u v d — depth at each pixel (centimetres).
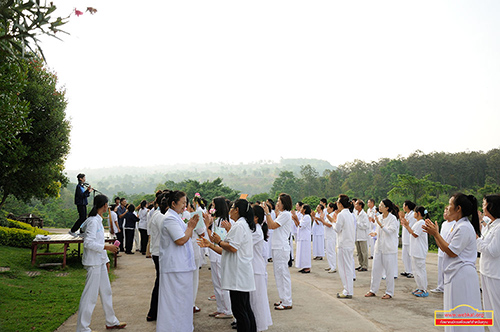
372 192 6962
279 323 545
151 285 812
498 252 427
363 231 1079
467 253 390
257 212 534
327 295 722
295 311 609
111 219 1164
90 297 482
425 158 7388
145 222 1368
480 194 4775
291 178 9950
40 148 1248
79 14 361
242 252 444
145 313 598
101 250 488
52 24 361
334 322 549
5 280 779
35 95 1197
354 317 575
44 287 756
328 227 1066
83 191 1003
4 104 543
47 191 1453
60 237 1026
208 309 629
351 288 727
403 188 3644
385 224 731
